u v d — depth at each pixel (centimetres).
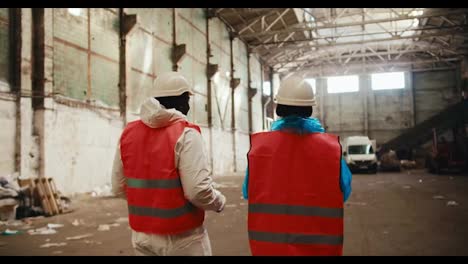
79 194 1125
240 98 2739
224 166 2358
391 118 3553
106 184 1252
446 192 1139
